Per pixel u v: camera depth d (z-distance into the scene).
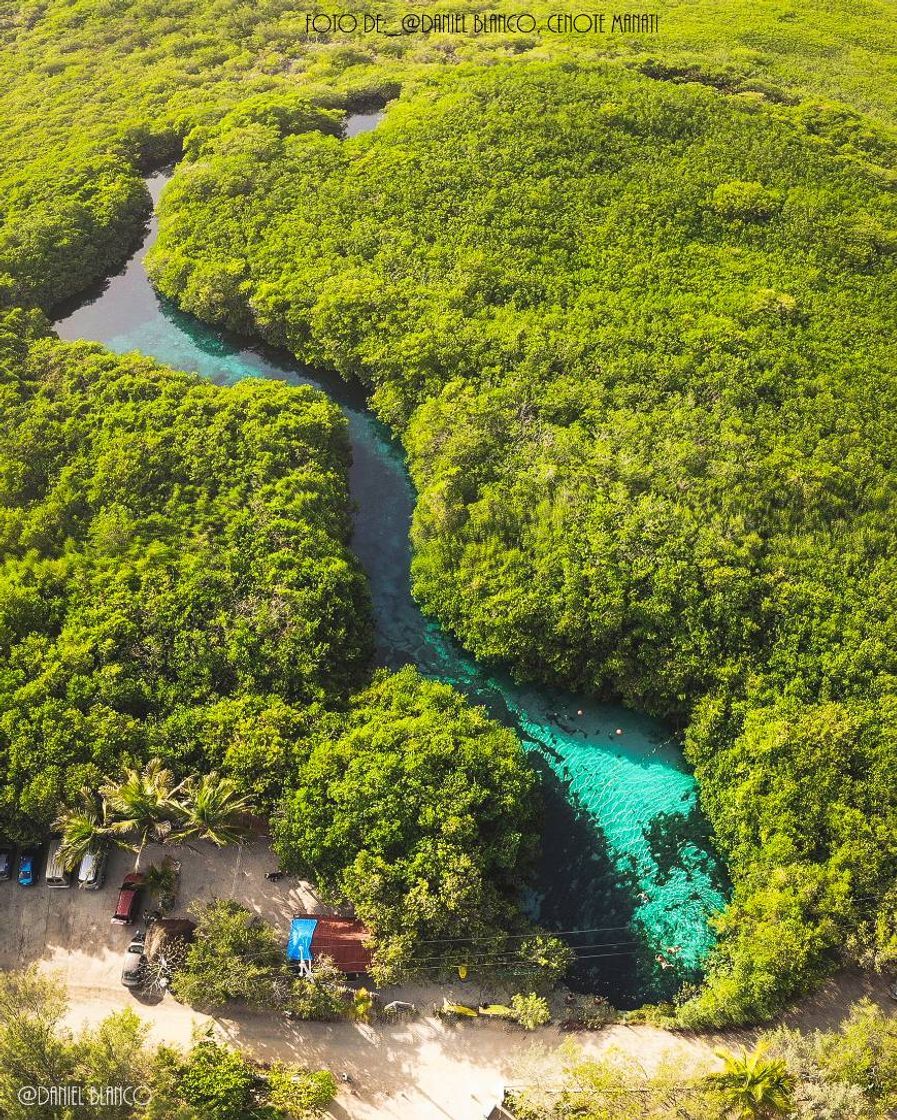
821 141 102.50
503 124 100.62
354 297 83.19
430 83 112.31
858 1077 43.81
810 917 50.56
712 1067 46.94
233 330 90.31
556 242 89.00
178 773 56.06
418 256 88.06
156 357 89.12
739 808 55.50
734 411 73.00
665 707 62.25
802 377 76.06
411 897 50.00
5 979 45.19
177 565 65.62
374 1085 47.88
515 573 65.50
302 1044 49.19
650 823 58.69
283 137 105.94
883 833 52.16
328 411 77.94
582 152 97.94
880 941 49.12
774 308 81.12
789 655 60.19
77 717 56.75
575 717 63.59
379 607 70.06
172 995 50.84
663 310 81.81
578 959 53.50
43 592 64.56
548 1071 46.81
